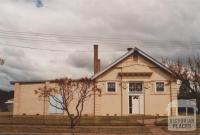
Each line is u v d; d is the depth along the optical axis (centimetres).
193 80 4897
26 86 4878
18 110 4862
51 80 4728
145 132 3338
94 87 4369
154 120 4097
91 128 3453
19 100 4878
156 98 4775
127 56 4859
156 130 3434
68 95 4128
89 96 4472
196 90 4800
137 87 4831
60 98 4644
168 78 4794
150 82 4806
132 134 3234
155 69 4828
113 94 4809
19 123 3894
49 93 4366
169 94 4769
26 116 4575
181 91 5019
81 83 4278
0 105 7594
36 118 4253
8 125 3694
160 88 4803
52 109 4775
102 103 4788
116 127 3541
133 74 4806
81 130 3388
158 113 4741
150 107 4769
